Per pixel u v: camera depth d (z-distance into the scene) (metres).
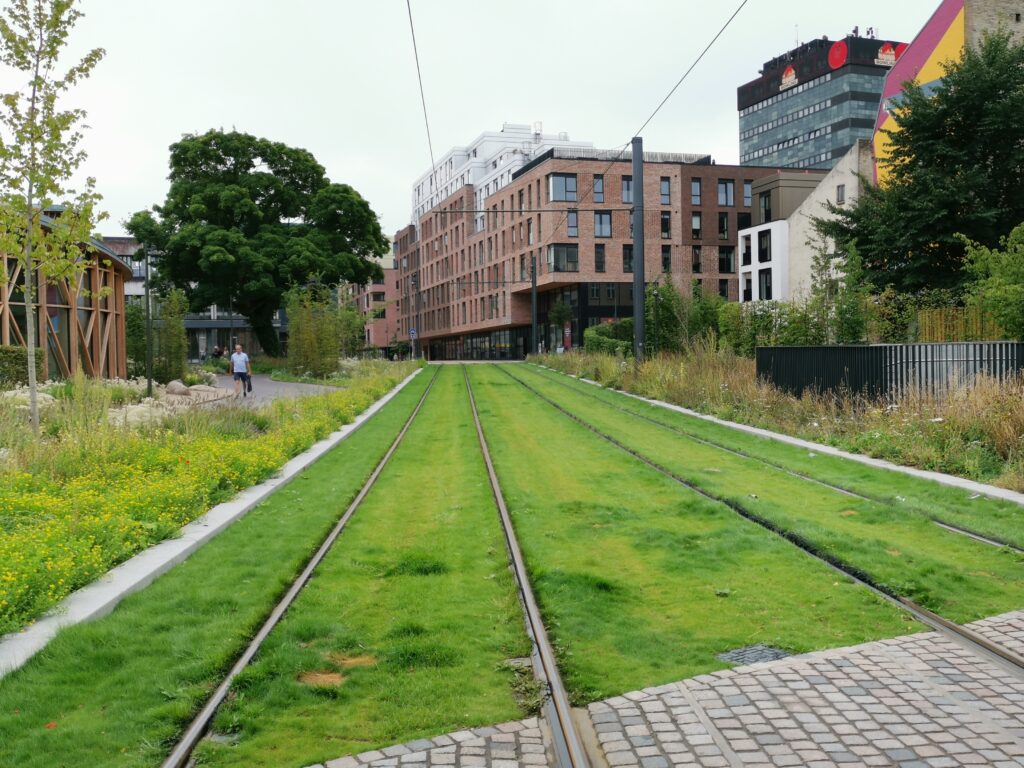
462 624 5.82
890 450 12.73
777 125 134.12
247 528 8.76
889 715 4.41
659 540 8.11
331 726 4.34
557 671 4.98
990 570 6.98
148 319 23.69
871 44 120.44
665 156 71.75
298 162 51.28
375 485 11.55
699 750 4.07
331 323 39.69
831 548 7.65
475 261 80.69
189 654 5.24
